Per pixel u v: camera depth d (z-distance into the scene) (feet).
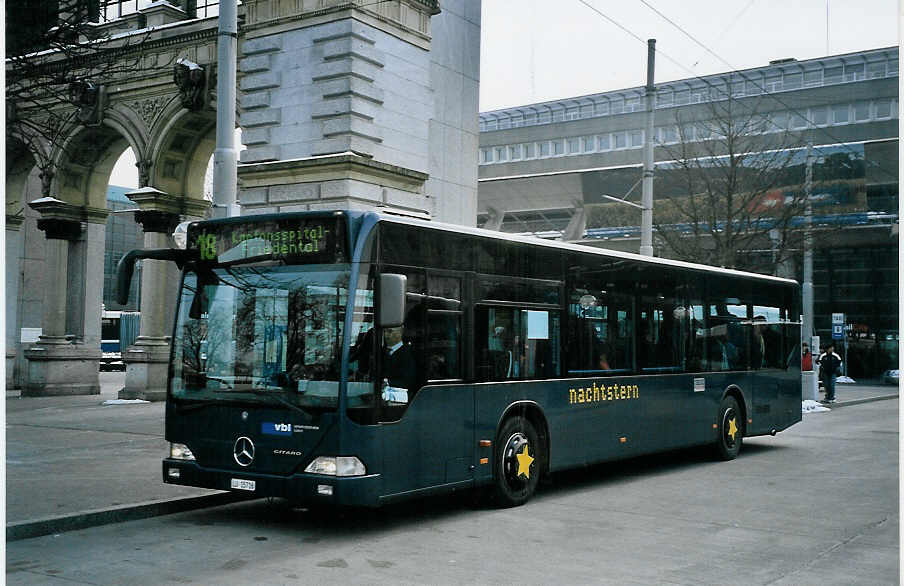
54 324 86.48
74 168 86.58
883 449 52.80
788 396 53.88
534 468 33.91
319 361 27.12
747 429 49.39
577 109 214.69
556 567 23.68
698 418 44.88
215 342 29.01
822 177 133.80
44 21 34.42
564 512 32.01
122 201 253.24
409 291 28.71
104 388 100.99
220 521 30.04
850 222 130.62
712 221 89.61
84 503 30.50
